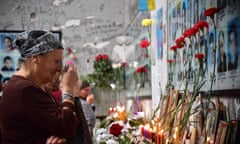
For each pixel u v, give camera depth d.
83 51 7.67
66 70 1.78
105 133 3.05
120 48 7.67
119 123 2.93
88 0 7.74
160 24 3.99
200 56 2.46
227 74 2.11
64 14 7.68
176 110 2.57
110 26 7.77
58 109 1.60
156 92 4.21
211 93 2.34
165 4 3.74
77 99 1.89
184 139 2.39
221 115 2.12
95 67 7.19
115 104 6.68
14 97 1.55
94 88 6.83
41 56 1.62
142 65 5.33
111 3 7.81
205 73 2.47
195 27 2.40
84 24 7.72
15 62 7.45
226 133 1.92
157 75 4.18
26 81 1.58
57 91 2.12
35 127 1.56
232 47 2.04
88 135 1.96
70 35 7.66
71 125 1.60
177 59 3.21
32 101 1.54
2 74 7.39
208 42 2.42
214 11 2.21
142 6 4.25
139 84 5.55
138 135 2.86
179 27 3.19
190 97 2.58
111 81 7.13
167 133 2.56
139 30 5.62
